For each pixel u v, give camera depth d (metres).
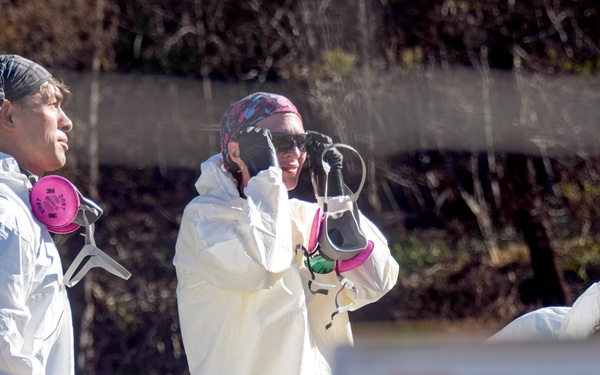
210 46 40.31
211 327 9.00
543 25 40.06
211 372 8.91
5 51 35.53
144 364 36.59
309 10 39.47
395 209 39.78
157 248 38.88
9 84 8.49
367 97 38.50
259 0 39.94
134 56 39.88
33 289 8.03
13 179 8.35
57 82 9.05
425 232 39.94
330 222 9.63
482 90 39.53
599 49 39.97
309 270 9.34
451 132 39.53
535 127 39.53
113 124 39.28
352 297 9.58
